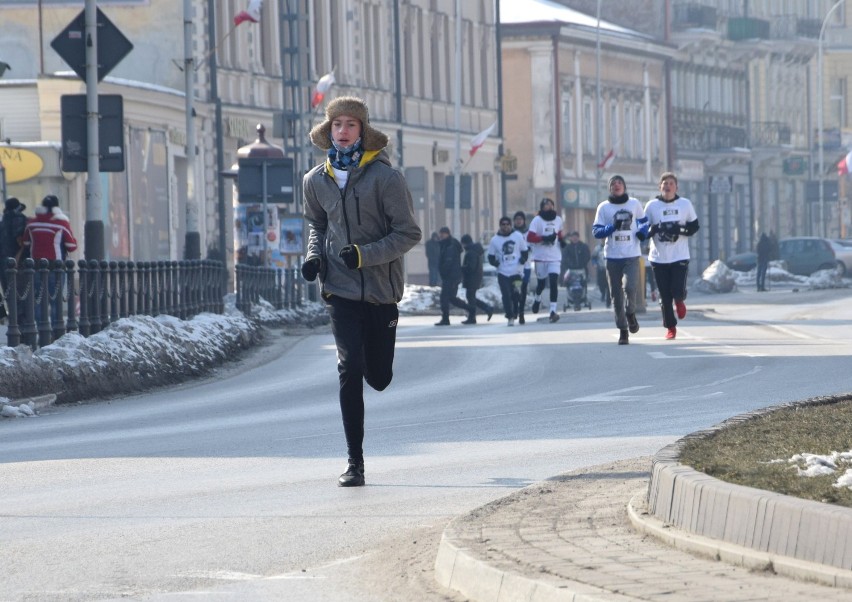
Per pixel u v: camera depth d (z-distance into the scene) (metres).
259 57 100.88
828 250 136.12
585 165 153.75
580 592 11.81
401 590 13.82
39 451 24.91
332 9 112.06
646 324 54.41
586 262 87.00
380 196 19.75
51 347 35.59
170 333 41.56
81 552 16.17
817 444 16.78
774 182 191.12
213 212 93.19
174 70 91.69
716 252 177.50
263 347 52.19
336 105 19.80
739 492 13.10
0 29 89.25
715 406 28.42
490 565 12.93
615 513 15.22
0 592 14.34
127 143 77.38
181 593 14.18
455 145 127.50
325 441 25.03
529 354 43.03
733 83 184.00
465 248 67.25
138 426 28.80
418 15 126.69
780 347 42.38
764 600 11.44
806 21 191.62
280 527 17.30
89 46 45.59
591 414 27.67
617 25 169.50
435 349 46.38
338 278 19.88
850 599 11.45
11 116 73.50
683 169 171.75
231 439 25.77
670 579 12.20
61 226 48.50
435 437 25.05
